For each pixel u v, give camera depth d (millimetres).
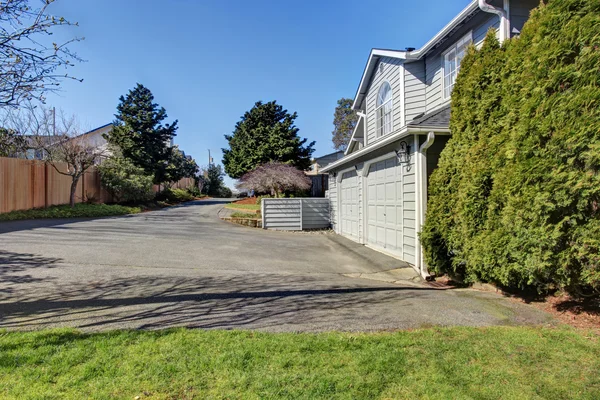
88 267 6035
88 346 2924
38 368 2539
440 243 5977
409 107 9984
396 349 3000
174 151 32500
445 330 3482
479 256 4848
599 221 3299
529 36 4230
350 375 2549
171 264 6617
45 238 8523
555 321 3787
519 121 4184
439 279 6270
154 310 4008
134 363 2652
